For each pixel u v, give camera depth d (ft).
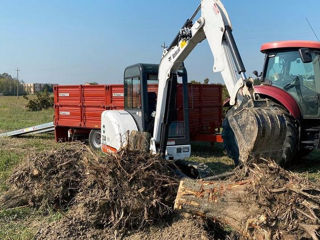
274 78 23.82
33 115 71.67
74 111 32.48
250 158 11.97
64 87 33.19
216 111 32.07
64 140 35.17
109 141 19.93
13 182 16.08
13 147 30.73
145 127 18.79
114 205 12.90
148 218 12.86
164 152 16.84
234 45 12.51
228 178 12.89
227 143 17.38
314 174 21.22
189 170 17.40
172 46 16.51
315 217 9.24
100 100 29.96
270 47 23.58
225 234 12.44
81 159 15.97
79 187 15.06
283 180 10.10
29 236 12.35
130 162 13.58
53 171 15.66
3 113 76.33
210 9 13.60
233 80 12.42
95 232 12.78
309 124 22.38
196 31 14.47
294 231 9.37
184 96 19.40
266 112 12.60
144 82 19.02
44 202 15.06
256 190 10.14
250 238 10.05
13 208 15.14
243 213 10.33
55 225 13.05
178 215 13.19
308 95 22.03
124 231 12.71
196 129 29.71
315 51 22.12
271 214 9.62
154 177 13.32
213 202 11.02
